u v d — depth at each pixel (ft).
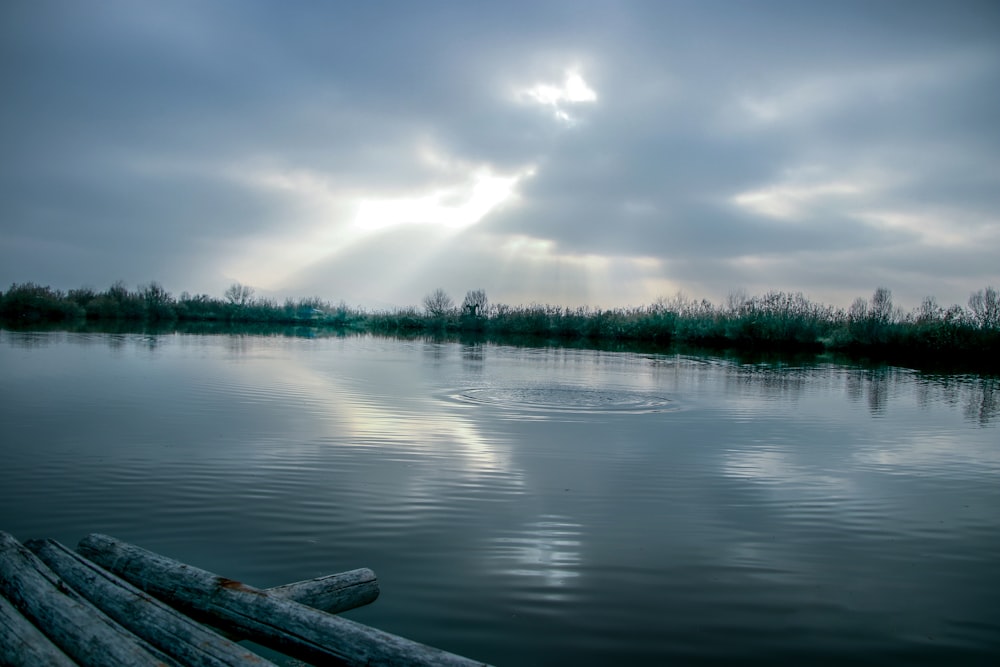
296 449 38.19
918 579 21.95
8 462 33.42
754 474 35.68
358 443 40.32
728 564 22.75
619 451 40.52
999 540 26.03
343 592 18.25
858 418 57.26
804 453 41.75
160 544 22.76
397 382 73.82
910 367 121.29
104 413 47.96
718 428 49.96
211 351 108.27
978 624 18.76
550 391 69.92
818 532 26.53
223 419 46.93
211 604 16.79
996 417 59.26
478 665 13.64
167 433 41.45
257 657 13.98
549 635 17.28
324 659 14.98
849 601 20.08
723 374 95.96
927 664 16.52
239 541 23.25
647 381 83.30
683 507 29.27
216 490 29.40
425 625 17.61
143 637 15.19
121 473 31.76
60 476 31.01
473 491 30.63
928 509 30.09
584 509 28.45
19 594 15.93
